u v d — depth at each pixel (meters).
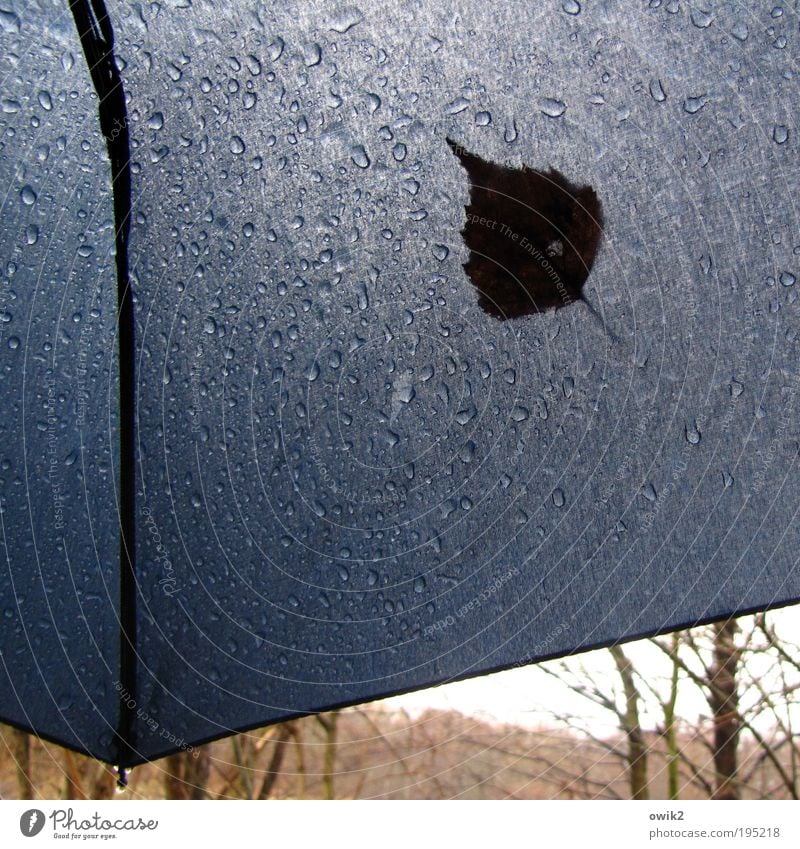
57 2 0.96
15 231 1.00
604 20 0.98
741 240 0.96
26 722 1.00
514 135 1.00
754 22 0.96
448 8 1.00
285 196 1.04
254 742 2.65
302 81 1.03
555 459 1.02
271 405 1.05
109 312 1.02
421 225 1.04
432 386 1.05
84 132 0.99
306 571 1.05
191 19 0.99
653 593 0.96
